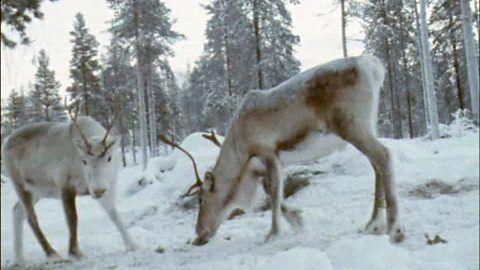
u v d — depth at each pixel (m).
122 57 25.42
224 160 6.57
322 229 6.52
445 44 26.17
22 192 7.21
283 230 6.08
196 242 6.71
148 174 13.55
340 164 10.75
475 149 12.16
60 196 6.91
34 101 34.72
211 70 32.78
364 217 7.17
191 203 11.10
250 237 6.62
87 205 12.27
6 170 7.42
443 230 5.42
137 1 24.83
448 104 34.28
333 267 4.16
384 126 34.38
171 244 7.33
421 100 35.88
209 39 33.22
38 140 7.13
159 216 10.79
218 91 32.56
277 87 6.14
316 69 5.73
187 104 54.56
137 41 24.69
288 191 10.03
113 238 7.88
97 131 7.11
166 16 25.86
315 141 5.75
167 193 12.21
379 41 29.67
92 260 6.23
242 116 6.27
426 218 6.16
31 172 7.11
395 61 30.52
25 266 6.64
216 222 6.71
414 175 9.47
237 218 9.02
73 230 6.70
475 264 3.98
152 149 28.20
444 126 20.36
